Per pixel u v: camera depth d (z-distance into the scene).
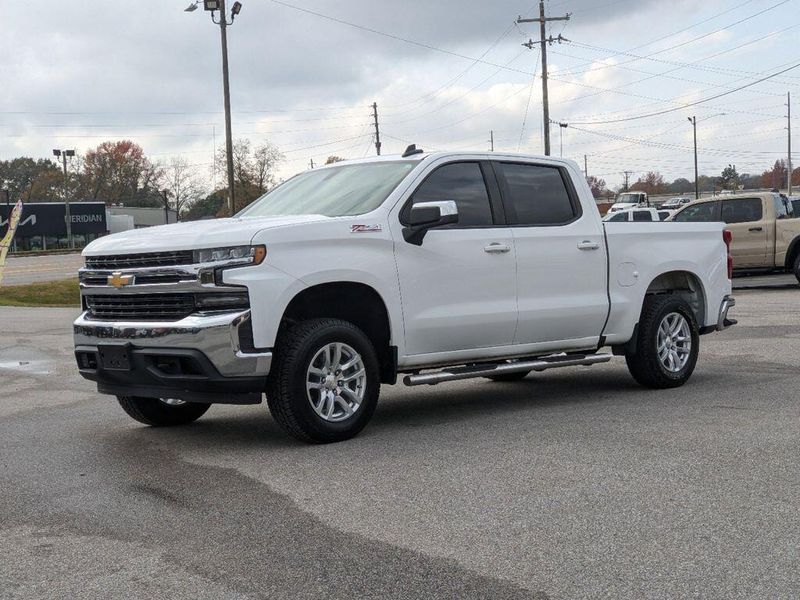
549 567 4.01
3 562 4.22
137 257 6.42
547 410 7.73
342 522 4.70
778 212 20.88
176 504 5.11
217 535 4.55
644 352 8.49
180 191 132.62
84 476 5.81
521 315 7.55
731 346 11.55
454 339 7.21
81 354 6.77
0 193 144.75
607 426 6.92
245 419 7.80
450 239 7.16
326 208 7.15
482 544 4.32
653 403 7.90
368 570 4.03
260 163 82.00
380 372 7.13
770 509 4.76
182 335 6.13
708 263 9.14
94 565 4.16
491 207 7.53
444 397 8.73
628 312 8.35
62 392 9.62
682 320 8.76
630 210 31.30
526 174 7.86
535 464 5.78
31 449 6.68
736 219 21.19
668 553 4.14
